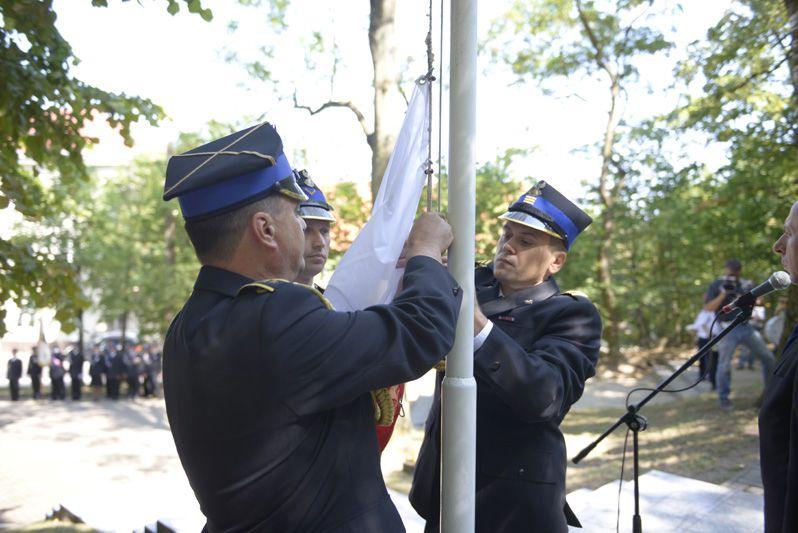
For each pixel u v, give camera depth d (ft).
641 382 45.73
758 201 30.66
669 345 64.34
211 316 4.06
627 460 20.11
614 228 52.39
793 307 22.50
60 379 59.16
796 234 5.98
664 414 27.66
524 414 5.41
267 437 3.86
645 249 55.42
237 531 4.05
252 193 4.18
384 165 24.61
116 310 62.80
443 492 5.03
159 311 62.44
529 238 6.40
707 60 27.63
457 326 4.92
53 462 31.96
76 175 16.79
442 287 4.42
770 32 25.35
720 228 34.88
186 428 4.05
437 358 4.18
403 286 4.49
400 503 13.60
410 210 5.23
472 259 5.00
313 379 3.81
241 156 4.16
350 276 5.24
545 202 6.44
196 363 3.97
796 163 27.40
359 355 3.88
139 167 65.16
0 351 92.89
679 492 14.10
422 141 5.36
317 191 8.70
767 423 6.22
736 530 11.98
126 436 39.34
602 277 52.26
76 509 17.31
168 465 31.12
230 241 4.24
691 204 48.06
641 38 43.80
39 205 16.80
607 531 11.91
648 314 63.41
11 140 14.79
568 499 13.82
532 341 6.18
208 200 4.18
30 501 25.58
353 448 4.21
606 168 51.70
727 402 25.54
